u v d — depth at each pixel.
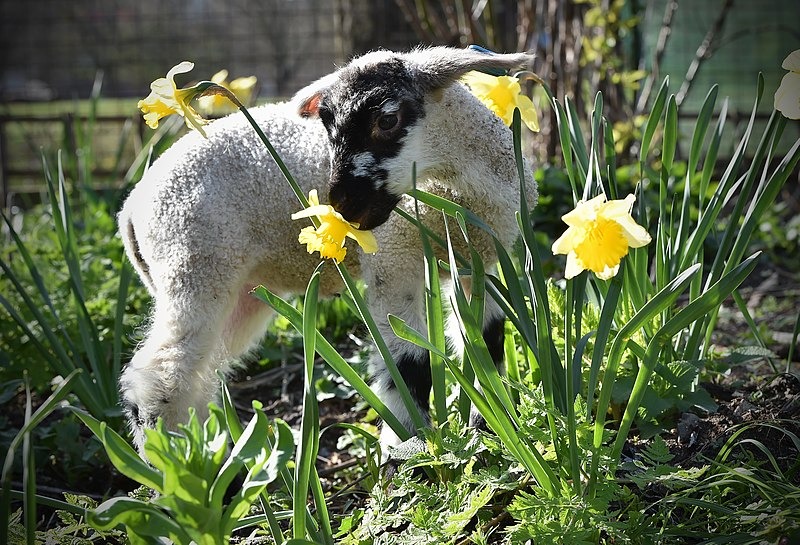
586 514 2.46
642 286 3.29
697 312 2.52
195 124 2.80
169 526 2.21
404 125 3.08
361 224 3.07
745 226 3.16
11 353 4.50
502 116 3.13
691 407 3.29
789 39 8.89
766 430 3.00
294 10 11.68
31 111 11.65
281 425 2.24
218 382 3.64
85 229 6.25
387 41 7.89
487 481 2.64
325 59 12.04
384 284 3.34
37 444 3.93
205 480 2.20
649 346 2.55
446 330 3.68
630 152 7.10
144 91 11.34
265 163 3.45
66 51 13.30
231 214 3.44
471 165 3.31
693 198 6.15
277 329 4.87
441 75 3.12
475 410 3.32
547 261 5.54
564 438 2.64
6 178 8.72
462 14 7.27
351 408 4.30
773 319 5.14
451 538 2.60
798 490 2.48
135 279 5.18
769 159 3.21
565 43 6.76
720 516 2.60
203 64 12.34
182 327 3.44
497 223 3.42
